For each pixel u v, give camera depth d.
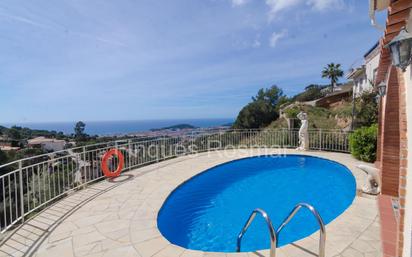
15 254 3.12
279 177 7.70
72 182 5.50
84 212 4.34
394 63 1.85
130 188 5.65
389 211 3.88
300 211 5.24
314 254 2.90
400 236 2.41
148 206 4.58
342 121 17.52
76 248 3.21
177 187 5.79
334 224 3.66
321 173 7.93
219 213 5.30
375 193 4.79
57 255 3.07
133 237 3.47
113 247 3.22
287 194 6.29
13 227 3.82
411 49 1.74
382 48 3.03
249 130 12.08
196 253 3.06
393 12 1.91
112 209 4.46
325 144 10.40
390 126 4.38
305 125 10.25
